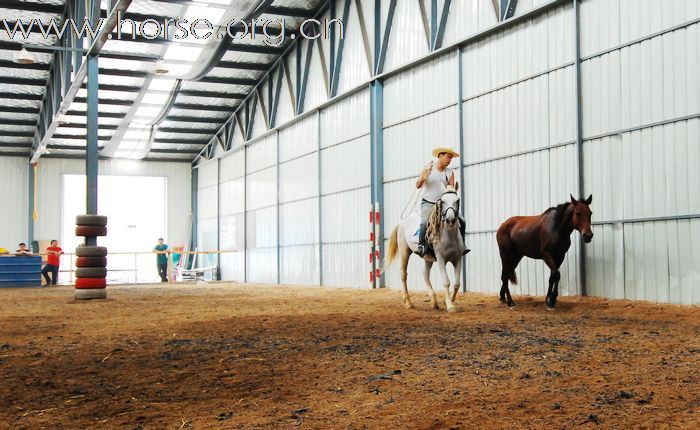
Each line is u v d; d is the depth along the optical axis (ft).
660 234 33.50
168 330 27.55
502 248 36.22
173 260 112.27
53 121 78.43
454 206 31.19
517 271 42.83
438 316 30.81
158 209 118.42
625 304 33.19
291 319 30.45
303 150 75.51
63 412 14.25
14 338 25.99
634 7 35.35
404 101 55.98
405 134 55.77
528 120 42.52
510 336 23.44
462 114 48.55
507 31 44.45
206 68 73.26
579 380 16.01
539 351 20.13
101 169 111.45
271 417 13.51
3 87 84.53
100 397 15.56
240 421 13.25
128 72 76.13
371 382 16.43
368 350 21.04
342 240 65.82
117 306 42.47
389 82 58.29
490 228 45.60
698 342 21.16
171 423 13.24
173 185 115.75
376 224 58.44
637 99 35.01
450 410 13.57
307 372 17.85
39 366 19.52
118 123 94.84
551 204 40.52
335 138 67.51
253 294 55.11
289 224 79.30
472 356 19.54
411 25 55.16
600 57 37.32
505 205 44.32
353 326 27.20
